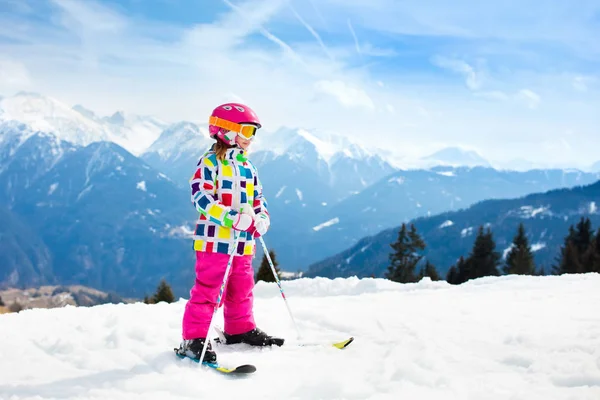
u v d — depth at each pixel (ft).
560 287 21.53
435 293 21.58
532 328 13.02
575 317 14.56
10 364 11.00
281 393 9.01
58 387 9.50
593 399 7.98
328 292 25.58
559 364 9.73
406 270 131.13
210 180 11.74
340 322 14.49
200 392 9.01
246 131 11.94
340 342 12.23
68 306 19.11
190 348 11.04
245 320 12.57
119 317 15.48
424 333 12.74
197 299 11.50
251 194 12.20
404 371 9.61
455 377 9.43
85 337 13.19
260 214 12.30
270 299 21.65
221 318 15.02
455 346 11.41
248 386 9.37
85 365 10.87
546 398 8.05
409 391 8.73
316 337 13.28
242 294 12.46
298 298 21.62
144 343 12.64
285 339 13.23
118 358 11.28
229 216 11.23
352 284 26.09
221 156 11.87
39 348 12.31
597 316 14.69
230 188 11.80
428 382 9.20
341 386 8.98
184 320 11.45
